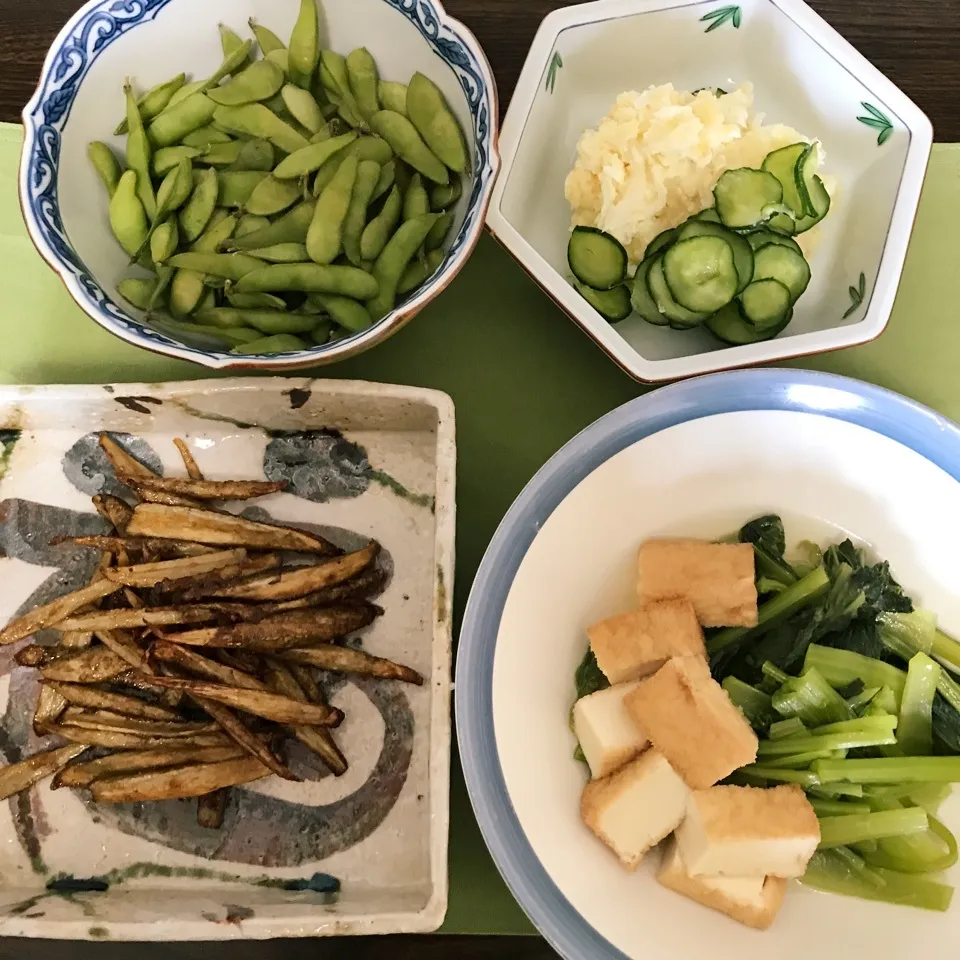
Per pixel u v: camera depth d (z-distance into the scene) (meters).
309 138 0.40
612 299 0.41
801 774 0.35
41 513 0.41
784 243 0.40
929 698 0.36
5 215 0.44
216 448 0.42
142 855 0.38
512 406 0.42
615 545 0.37
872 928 0.34
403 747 0.39
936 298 0.42
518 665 0.35
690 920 0.34
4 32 0.45
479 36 0.45
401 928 0.34
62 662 0.39
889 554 0.38
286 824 0.38
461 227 0.38
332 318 0.38
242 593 0.39
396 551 0.41
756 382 0.36
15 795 0.38
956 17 0.45
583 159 0.42
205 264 0.38
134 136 0.39
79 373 0.42
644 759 0.34
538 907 0.33
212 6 0.39
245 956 0.39
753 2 0.42
